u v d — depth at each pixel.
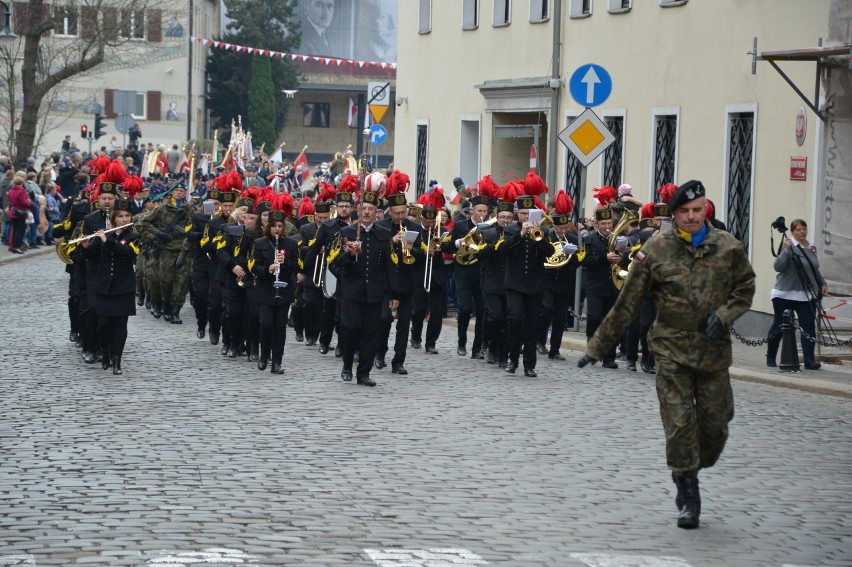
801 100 25.20
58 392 17.62
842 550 10.33
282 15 99.19
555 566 9.59
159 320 28.00
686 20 29.66
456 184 30.09
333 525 10.67
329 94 109.44
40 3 54.91
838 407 17.91
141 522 10.62
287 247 20.16
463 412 16.67
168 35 88.88
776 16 26.17
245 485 12.11
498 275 21.31
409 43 46.47
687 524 10.88
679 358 11.03
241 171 42.75
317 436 14.72
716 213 28.42
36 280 36.12
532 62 37.66
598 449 14.36
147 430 14.89
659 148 31.23
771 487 12.62
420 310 23.47
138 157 58.47
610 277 22.02
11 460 13.09
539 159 38.34
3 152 51.00
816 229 24.61
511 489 12.27
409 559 9.63
